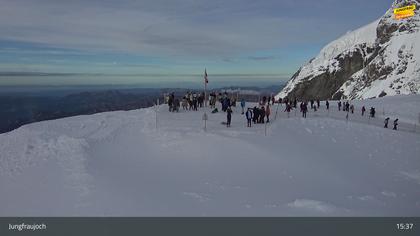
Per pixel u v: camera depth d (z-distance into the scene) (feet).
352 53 550.36
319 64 579.48
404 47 462.60
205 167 58.08
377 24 592.19
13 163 61.11
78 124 98.07
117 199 43.60
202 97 130.41
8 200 44.93
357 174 59.98
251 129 82.43
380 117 145.69
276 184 50.75
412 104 172.65
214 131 78.54
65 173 54.19
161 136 75.51
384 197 48.47
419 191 52.80
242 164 59.00
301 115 122.21
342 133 90.89
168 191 47.14
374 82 457.68
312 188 49.85
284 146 70.59
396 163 69.67
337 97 492.54
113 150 69.87
